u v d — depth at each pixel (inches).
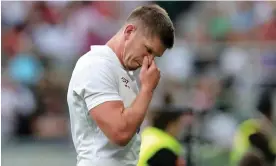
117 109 491.8
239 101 1117.7
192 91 1136.2
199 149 976.3
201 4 1526.8
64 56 1327.5
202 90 1132.5
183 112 788.0
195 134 993.5
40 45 1406.3
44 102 1206.9
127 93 516.7
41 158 1087.0
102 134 513.0
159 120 778.8
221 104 1113.4
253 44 1207.6
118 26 1466.5
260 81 1152.8
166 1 1519.4
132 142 525.0
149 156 720.3
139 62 508.4
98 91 496.4
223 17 1478.8
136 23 508.4
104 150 513.3
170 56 1195.9
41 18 1499.8
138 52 504.1
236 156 943.0
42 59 1306.6
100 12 1504.7
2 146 1131.9
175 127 781.3
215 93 1131.9
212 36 1435.8
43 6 1513.3
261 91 1119.6
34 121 1192.8
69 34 1440.7
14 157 1090.1
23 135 1181.7
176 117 781.3
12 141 1158.3
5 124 1179.3
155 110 792.9
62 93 1218.0
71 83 518.9
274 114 1053.2
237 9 1505.9
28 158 1086.4
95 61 509.0
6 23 1478.8
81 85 503.8
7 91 1210.6
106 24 1472.7
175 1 1519.4
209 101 1114.1
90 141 517.3
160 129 774.5
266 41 1314.0
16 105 1198.9
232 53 1197.7
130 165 525.0
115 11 1535.4
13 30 1459.2
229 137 1039.6
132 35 507.5
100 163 511.5
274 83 1142.3
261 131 945.5
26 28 1478.8
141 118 488.7
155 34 500.1
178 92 1136.2
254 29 1444.4
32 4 1517.0
